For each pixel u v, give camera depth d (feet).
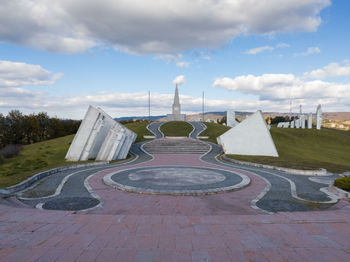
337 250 13.41
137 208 25.77
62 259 12.12
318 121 158.51
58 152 75.56
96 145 69.56
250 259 12.25
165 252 12.96
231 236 15.21
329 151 108.99
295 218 18.80
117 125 68.90
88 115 65.31
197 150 96.12
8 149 75.05
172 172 47.96
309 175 48.75
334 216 19.47
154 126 165.99
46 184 37.47
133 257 12.35
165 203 27.68
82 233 15.58
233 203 27.86
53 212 20.27
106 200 28.73
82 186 36.19
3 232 15.70
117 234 15.44
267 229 16.47
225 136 86.79
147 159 74.79
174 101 201.46
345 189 31.71
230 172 48.16
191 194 31.30
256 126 83.20
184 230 16.21
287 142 125.59
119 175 44.16
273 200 29.27
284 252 13.08
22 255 12.55
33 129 150.20
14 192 32.04
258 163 60.95
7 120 138.62
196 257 12.39
